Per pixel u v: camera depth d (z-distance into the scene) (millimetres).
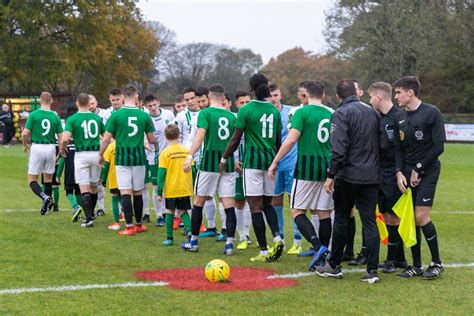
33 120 11078
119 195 10000
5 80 44125
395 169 7000
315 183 7113
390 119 7051
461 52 45906
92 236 9188
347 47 44125
